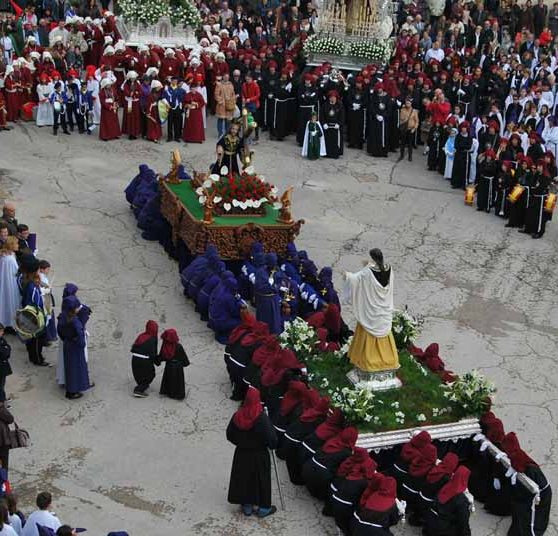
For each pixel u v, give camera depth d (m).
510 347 19.02
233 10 41.62
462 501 12.59
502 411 16.58
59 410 15.67
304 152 29.59
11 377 16.55
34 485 13.78
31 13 35.78
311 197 26.36
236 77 31.64
